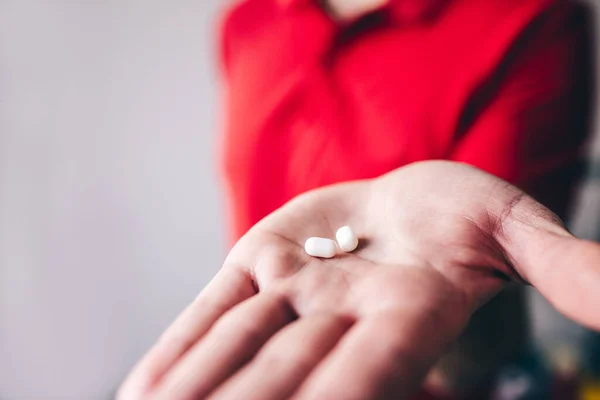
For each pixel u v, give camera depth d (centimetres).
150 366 22
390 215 27
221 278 25
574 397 42
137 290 57
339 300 24
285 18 37
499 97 33
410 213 27
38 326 57
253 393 21
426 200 26
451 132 33
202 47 50
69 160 54
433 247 25
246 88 38
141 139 53
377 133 34
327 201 29
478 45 34
